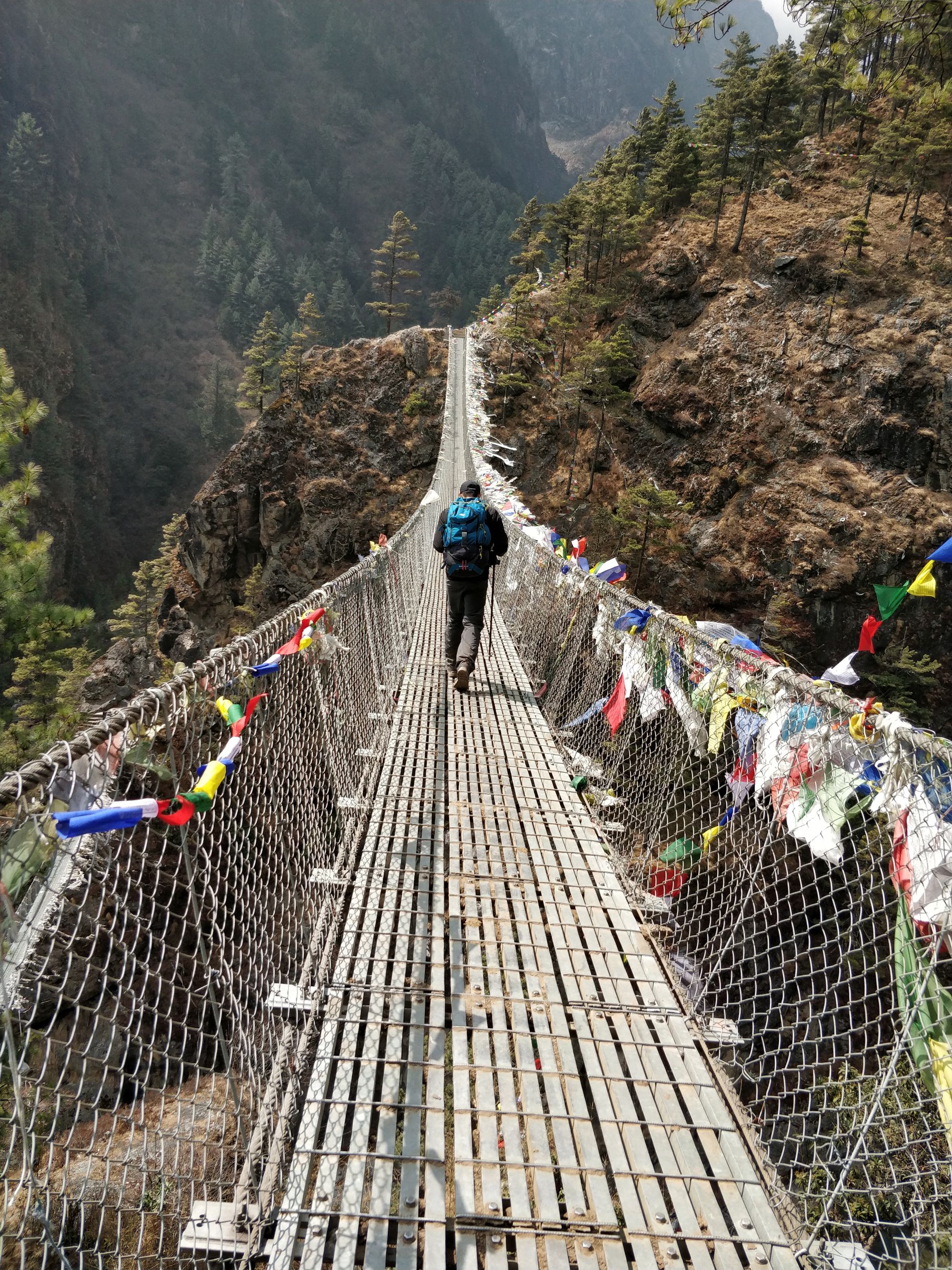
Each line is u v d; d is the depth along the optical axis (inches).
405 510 1471.5
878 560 1103.6
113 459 3213.6
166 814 56.6
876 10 133.7
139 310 3833.7
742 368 1300.4
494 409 1489.9
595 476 1369.3
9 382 336.5
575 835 155.6
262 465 1509.6
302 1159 78.6
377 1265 69.6
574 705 229.8
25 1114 49.4
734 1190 80.3
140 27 5206.7
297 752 120.8
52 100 4074.8
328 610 136.6
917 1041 66.2
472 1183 77.9
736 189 1551.4
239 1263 69.3
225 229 4557.1
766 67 1400.1
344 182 5743.1
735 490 1252.5
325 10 6525.6
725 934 111.2
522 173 7849.4
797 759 90.7
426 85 6924.2
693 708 131.5
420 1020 98.3
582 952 117.6
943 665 1080.2
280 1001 99.0
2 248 3006.9
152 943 66.4
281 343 1627.7
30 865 50.4
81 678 751.1
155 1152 112.0
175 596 1620.3
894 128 1236.5
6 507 339.0
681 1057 98.4
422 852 142.9
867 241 1279.5
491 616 314.0
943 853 65.0
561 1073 93.4
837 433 1199.6
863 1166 71.1
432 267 5251.0
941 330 1190.9
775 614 1127.0
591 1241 73.4
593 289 1585.9
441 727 213.8
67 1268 50.3
